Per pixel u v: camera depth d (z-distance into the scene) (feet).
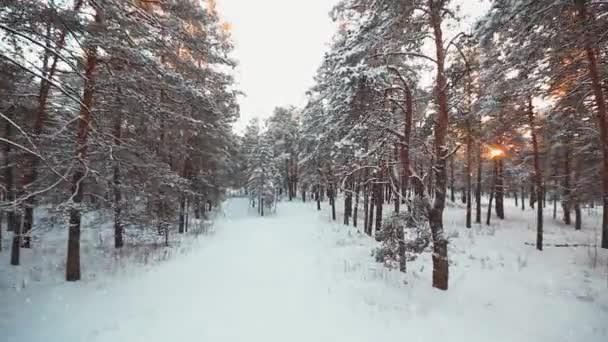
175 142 41.96
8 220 51.52
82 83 27.17
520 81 29.07
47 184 27.27
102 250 41.60
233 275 31.24
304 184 120.88
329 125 38.01
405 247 29.01
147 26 23.75
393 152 36.45
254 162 126.11
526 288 26.30
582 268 33.14
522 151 68.54
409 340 17.67
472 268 31.91
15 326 19.19
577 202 53.06
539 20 21.24
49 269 32.40
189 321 20.01
